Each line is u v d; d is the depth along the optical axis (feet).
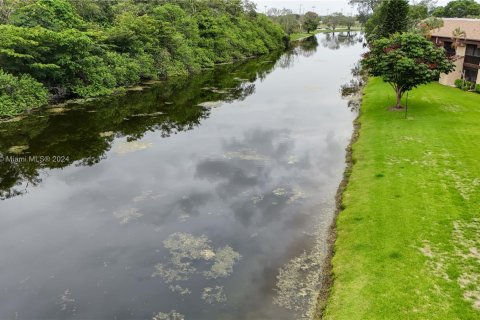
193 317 37.83
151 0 202.90
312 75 172.55
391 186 57.47
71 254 48.03
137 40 155.94
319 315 36.96
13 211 58.03
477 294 35.78
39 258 47.26
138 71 149.07
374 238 45.55
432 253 41.98
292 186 64.64
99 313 38.75
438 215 49.08
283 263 45.37
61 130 93.45
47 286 42.60
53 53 115.55
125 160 76.38
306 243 48.96
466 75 123.65
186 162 75.36
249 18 278.26
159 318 37.93
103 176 69.36
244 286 41.91
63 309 39.34
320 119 102.47
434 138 75.66
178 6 205.05
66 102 117.80
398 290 36.91
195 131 94.12
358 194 57.11
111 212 57.62
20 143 84.64
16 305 39.88
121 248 49.19
